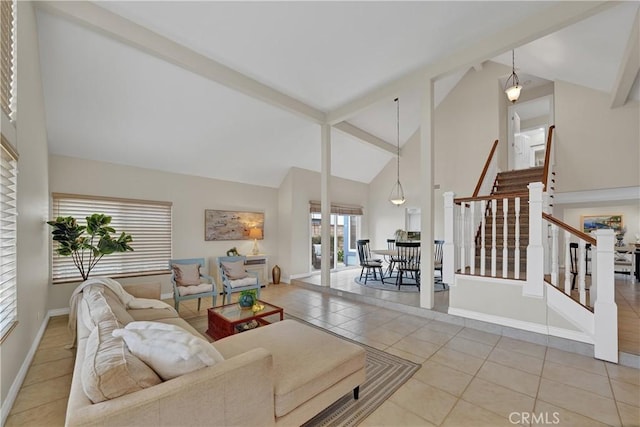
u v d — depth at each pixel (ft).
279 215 22.61
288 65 13.01
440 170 23.24
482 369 8.40
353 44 12.00
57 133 12.71
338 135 21.12
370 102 15.70
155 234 16.62
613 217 23.58
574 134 17.81
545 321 10.23
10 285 6.86
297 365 6.13
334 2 9.84
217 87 13.41
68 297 13.66
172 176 17.31
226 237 19.56
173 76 12.16
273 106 15.83
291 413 5.47
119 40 9.89
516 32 10.96
